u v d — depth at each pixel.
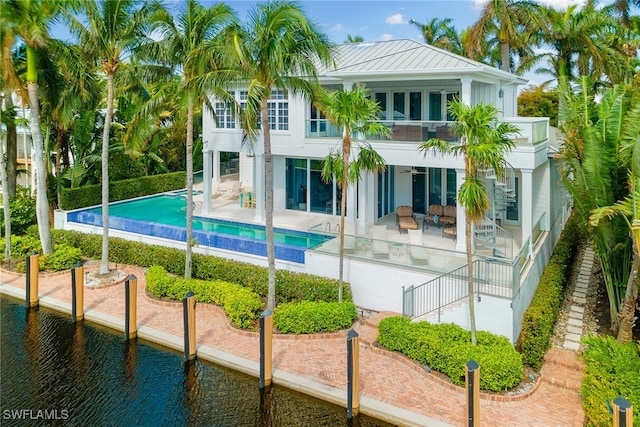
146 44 17.77
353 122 14.17
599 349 10.90
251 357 13.41
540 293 15.25
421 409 10.90
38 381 12.82
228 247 20.14
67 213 26.03
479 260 14.20
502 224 22.89
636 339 14.18
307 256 17.86
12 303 18.30
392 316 14.85
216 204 29.69
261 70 14.36
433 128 19.23
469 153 11.39
